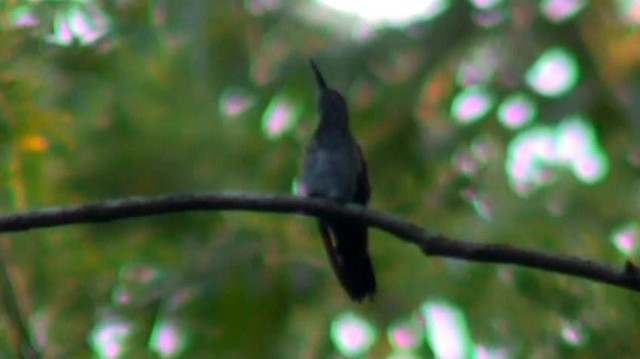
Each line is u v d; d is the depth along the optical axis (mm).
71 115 13109
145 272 13281
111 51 14055
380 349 12789
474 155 14312
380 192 14008
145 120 14070
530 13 15109
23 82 11633
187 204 7070
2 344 9531
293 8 14805
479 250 6852
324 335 12648
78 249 13164
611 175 14219
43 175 11102
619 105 14641
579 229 13156
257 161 14211
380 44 14680
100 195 13461
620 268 6652
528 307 12469
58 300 12758
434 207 13648
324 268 12805
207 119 14336
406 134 14359
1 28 12281
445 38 14992
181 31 14141
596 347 12188
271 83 14609
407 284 12836
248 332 12484
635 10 15195
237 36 14664
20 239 12602
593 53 14969
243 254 12789
